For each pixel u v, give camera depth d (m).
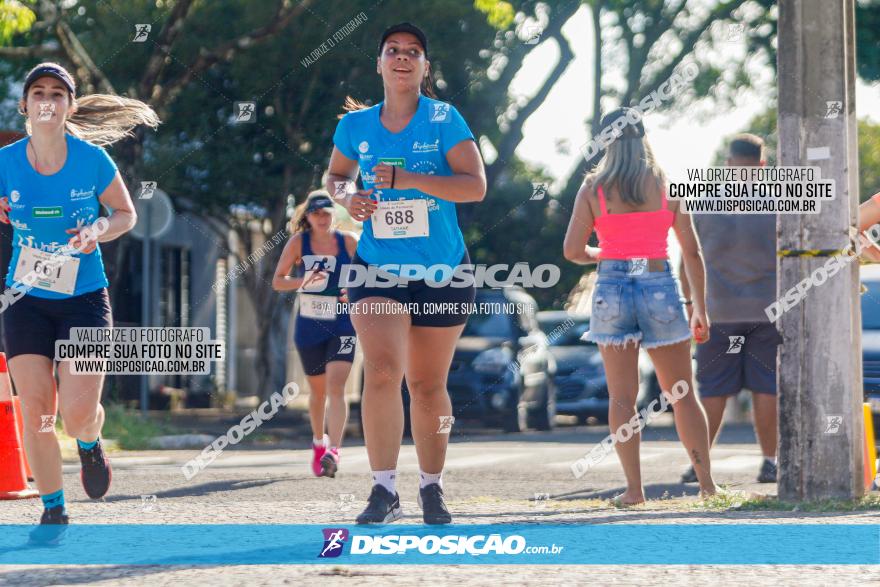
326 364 16.50
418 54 10.17
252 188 35.97
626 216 12.09
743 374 15.63
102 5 34.41
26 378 10.23
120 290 42.97
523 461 19.95
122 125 11.52
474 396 30.08
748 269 15.38
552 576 7.68
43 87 10.34
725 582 7.44
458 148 10.17
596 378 36.84
